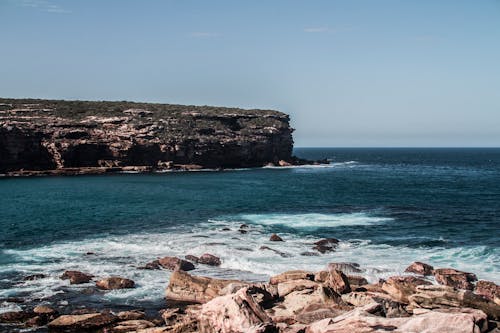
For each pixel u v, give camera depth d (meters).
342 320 14.78
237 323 15.21
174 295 22.48
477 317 15.34
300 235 37.41
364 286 23.00
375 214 48.19
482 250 31.89
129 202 55.47
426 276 25.59
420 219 44.84
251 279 25.67
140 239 35.41
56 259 29.59
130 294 23.36
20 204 53.25
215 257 29.25
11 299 22.23
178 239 35.41
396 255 30.67
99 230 38.81
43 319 19.66
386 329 13.70
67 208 50.28
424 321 13.80
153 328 17.25
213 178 93.25
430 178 98.88
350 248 32.66
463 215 47.12
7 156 97.94
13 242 34.28
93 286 24.36
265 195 64.00
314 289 21.25
